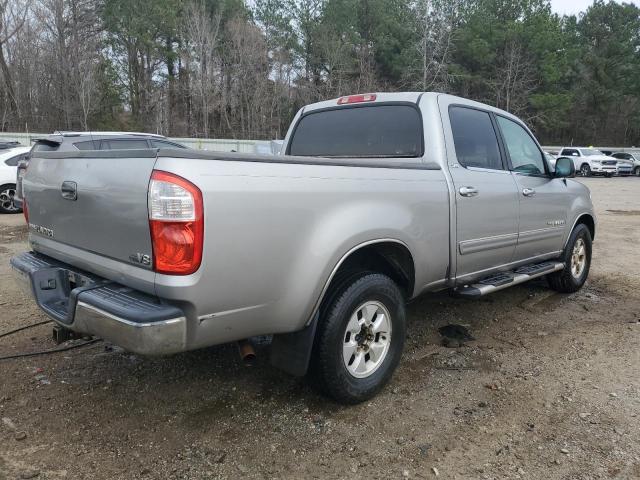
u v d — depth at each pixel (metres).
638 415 3.31
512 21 44.25
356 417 3.26
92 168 2.85
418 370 3.93
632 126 58.62
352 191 3.15
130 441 2.97
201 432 3.07
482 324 4.94
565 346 4.43
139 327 2.44
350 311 3.17
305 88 45.91
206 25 44.16
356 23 45.69
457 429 3.14
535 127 47.84
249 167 2.67
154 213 2.46
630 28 55.94
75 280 3.16
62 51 38.91
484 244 4.26
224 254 2.56
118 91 44.88
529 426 3.18
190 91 45.00
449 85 42.81
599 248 8.91
